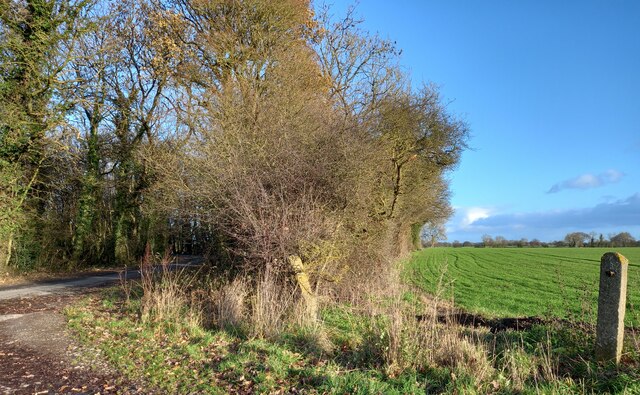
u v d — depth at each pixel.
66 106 19.62
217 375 6.04
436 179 26.58
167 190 13.60
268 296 8.94
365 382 5.35
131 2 23.73
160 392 5.54
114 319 9.52
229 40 18.88
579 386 5.31
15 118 17.52
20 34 18.25
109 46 21.23
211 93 16.80
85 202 25.06
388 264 14.67
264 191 10.45
